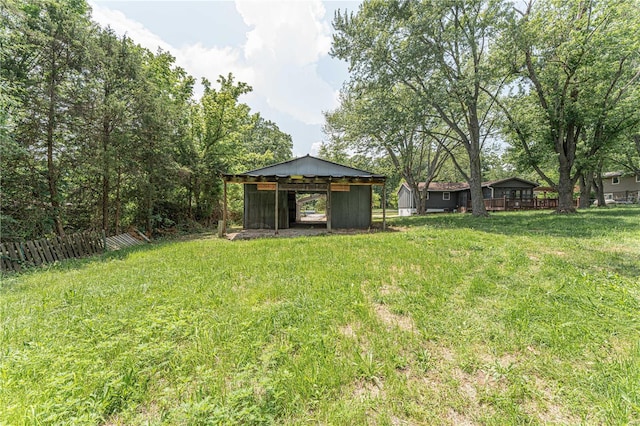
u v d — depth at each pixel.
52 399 1.67
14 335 2.52
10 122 6.05
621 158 21.25
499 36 12.16
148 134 9.96
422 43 12.70
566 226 9.31
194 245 8.02
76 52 7.45
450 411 1.64
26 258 5.82
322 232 11.14
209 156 15.75
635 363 1.98
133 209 11.21
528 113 13.89
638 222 9.55
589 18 11.45
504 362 2.10
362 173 12.81
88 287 3.96
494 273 4.21
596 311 2.86
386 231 10.87
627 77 12.54
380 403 1.69
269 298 3.45
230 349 2.26
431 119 15.66
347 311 2.99
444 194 28.83
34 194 7.47
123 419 1.61
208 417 1.54
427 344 2.37
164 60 14.77
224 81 16.27
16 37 6.54
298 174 12.58
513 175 30.92
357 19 13.29
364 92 14.20
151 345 2.30
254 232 11.48
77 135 7.86
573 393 1.74
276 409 1.63
